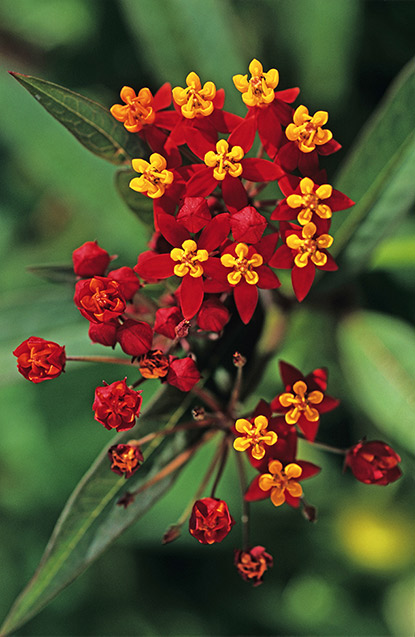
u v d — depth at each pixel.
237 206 0.23
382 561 0.43
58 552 0.25
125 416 0.23
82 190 0.36
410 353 0.30
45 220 0.46
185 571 0.46
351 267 0.29
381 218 0.28
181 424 0.26
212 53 0.32
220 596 0.46
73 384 0.44
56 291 0.31
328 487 0.42
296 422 0.24
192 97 0.24
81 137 0.25
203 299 0.24
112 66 0.38
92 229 0.45
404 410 0.30
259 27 0.35
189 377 0.23
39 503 0.46
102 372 0.44
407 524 0.42
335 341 0.32
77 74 0.38
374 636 0.43
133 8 0.32
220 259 0.23
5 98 0.37
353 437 0.37
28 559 0.46
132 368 0.43
